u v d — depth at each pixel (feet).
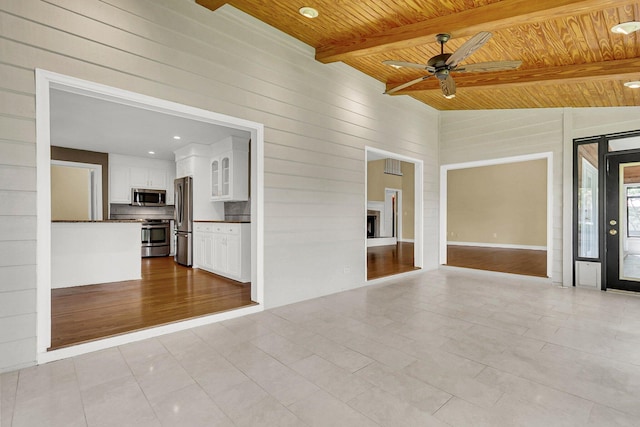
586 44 10.18
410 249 29.45
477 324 10.34
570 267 15.69
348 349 8.45
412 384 6.74
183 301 12.08
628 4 7.77
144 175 24.67
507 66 9.25
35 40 7.38
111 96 8.45
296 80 12.59
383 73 15.42
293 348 8.51
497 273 18.28
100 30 8.20
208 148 20.98
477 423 5.49
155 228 24.82
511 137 17.85
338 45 12.56
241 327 10.07
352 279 15.06
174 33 9.44
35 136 7.40
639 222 14.15
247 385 6.69
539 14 8.52
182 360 7.82
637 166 14.16
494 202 32.01
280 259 12.23
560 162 16.17
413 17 10.43
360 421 5.55
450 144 20.36
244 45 11.00
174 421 5.54
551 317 11.04
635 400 6.16
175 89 9.44
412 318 10.91
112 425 5.43
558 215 16.20
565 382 6.82
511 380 6.91
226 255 16.74
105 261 15.39
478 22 9.41
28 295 7.41
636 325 10.27
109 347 8.55
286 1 10.16
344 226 14.62
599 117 15.03
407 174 35.96
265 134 11.62
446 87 10.73
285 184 12.30
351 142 14.88
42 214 7.53
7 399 6.14
